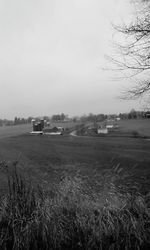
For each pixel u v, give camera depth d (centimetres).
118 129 5972
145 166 1139
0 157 1302
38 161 1255
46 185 597
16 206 457
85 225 446
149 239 442
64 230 443
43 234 430
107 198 509
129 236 438
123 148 1995
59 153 1628
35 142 2414
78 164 1196
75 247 432
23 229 431
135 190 657
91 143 2455
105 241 437
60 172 934
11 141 2466
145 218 471
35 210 459
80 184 577
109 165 1177
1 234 433
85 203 487
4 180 717
